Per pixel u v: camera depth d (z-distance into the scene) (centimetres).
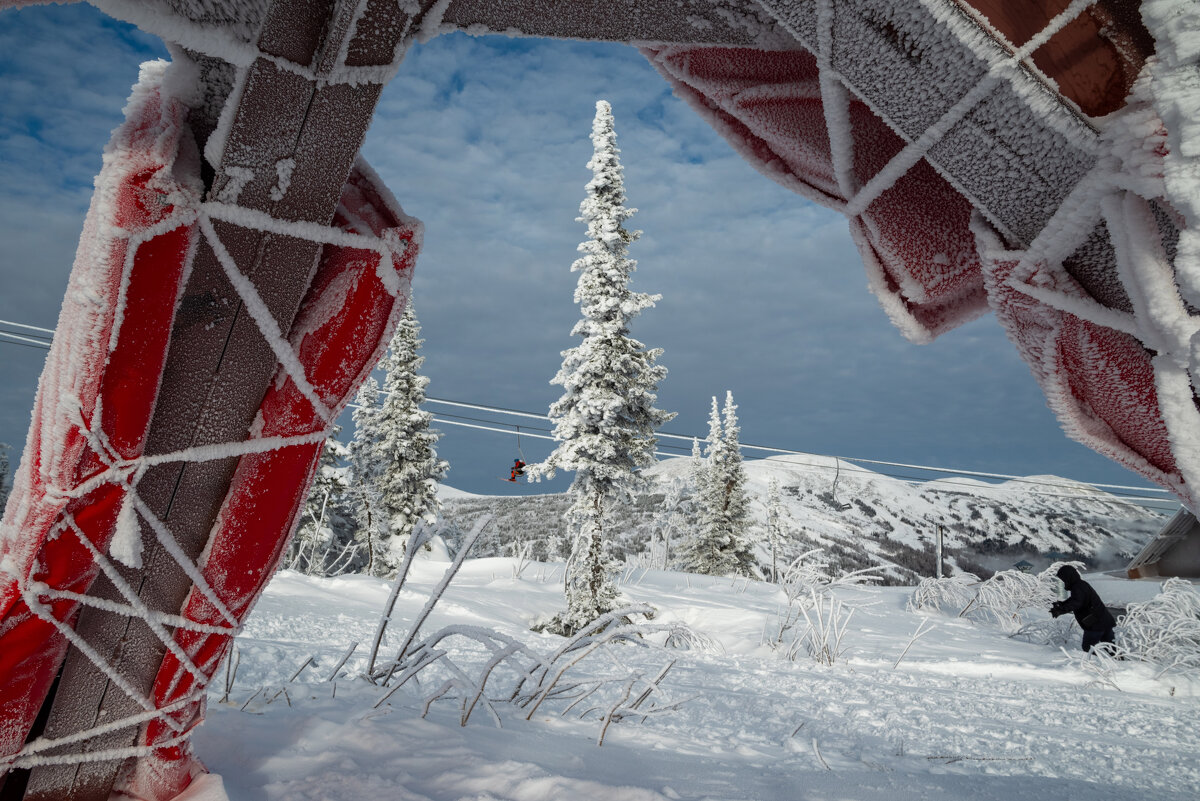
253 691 345
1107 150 133
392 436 2830
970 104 142
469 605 1294
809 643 978
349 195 194
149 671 200
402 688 403
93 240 163
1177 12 122
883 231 187
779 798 246
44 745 189
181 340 178
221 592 195
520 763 245
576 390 1875
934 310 201
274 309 182
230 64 170
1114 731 493
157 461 180
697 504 3609
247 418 190
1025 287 154
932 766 338
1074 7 127
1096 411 169
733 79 196
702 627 1388
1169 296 134
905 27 139
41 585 174
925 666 876
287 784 221
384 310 194
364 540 2866
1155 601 1027
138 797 205
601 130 1902
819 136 194
